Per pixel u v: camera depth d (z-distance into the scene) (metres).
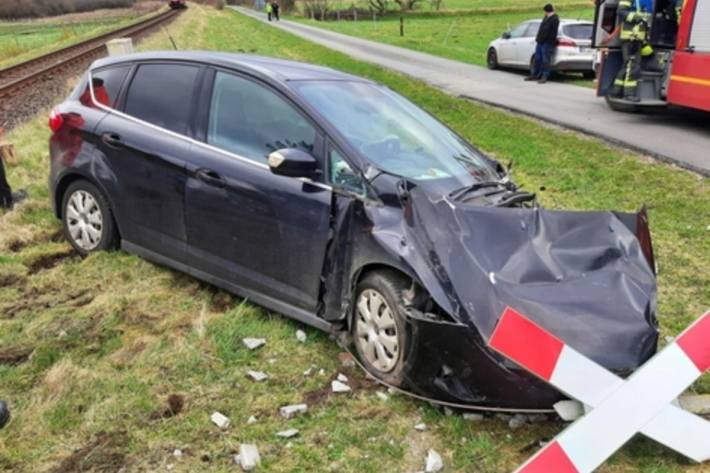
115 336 4.24
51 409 3.43
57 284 4.97
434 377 3.40
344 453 3.21
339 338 4.17
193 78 4.88
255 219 4.31
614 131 10.94
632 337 3.31
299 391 3.70
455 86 16.80
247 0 124.25
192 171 4.63
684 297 5.04
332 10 66.69
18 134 10.80
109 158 5.18
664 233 6.43
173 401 3.57
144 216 5.03
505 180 4.54
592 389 3.09
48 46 34.69
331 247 3.98
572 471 2.95
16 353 4.02
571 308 3.36
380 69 20.42
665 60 11.75
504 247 3.55
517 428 3.43
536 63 18.02
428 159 4.36
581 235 3.74
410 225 3.60
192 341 4.16
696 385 3.83
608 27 13.20
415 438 3.33
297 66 4.95
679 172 8.38
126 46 10.73
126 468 3.06
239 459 3.13
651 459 3.20
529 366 3.06
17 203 6.86
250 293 4.48
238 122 4.56
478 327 3.26
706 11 10.60
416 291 3.52
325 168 4.09
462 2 69.06
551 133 10.90
